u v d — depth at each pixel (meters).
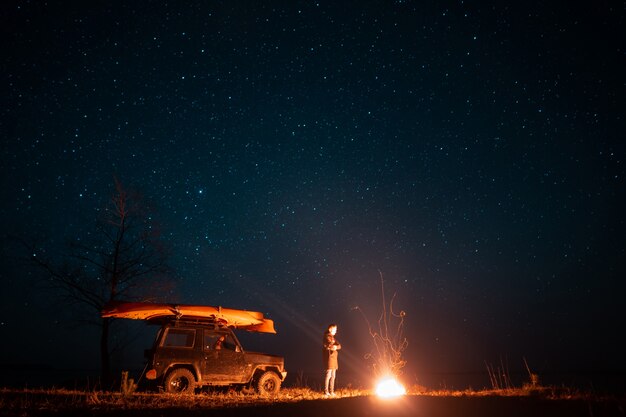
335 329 12.58
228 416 8.26
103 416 8.45
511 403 7.69
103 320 18.61
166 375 11.93
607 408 6.82
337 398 9.78
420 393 11.51
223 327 12.78
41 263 18.58
